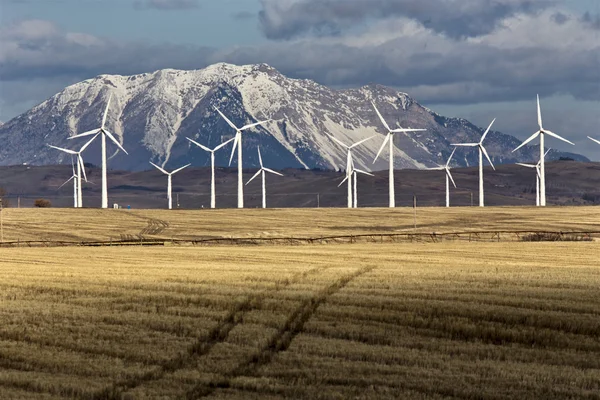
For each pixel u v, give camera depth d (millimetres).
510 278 103688
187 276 106688
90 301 85438
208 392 51469
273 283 98312
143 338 66438
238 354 61125
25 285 97750
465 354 61656
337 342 65000
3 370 57438
